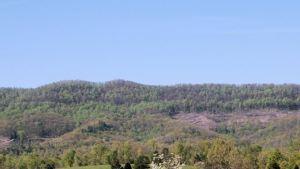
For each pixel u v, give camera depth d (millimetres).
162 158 82188
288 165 178000
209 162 186000
